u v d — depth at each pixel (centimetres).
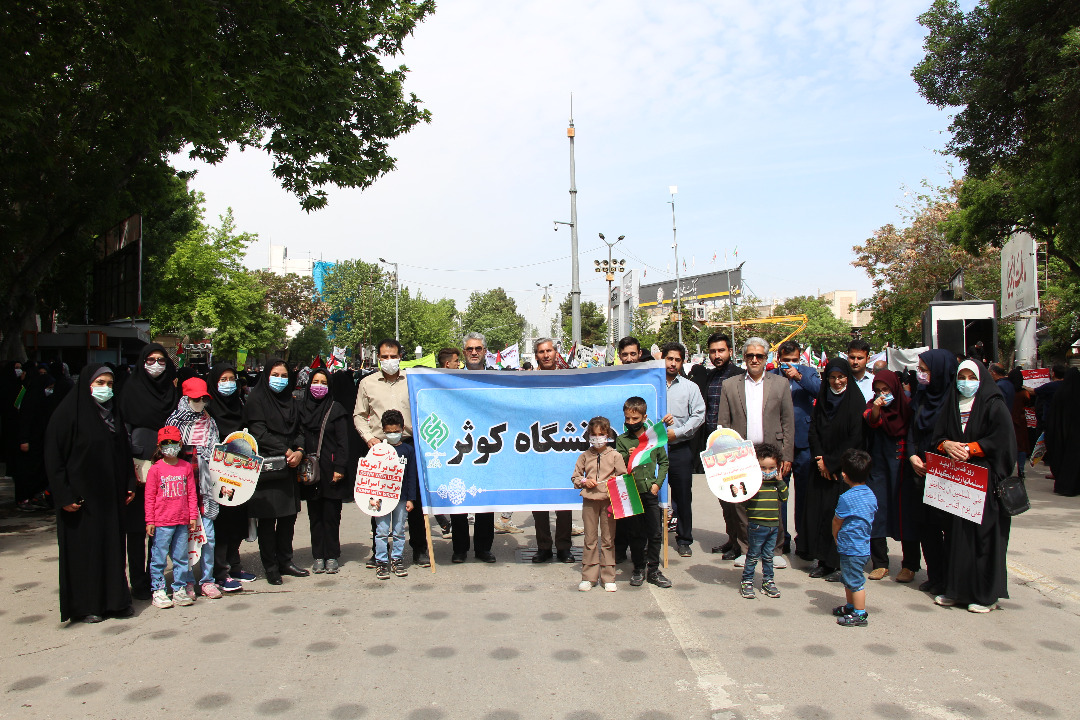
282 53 1171
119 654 504
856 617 552
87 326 2084
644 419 667
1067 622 561
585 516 656
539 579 690
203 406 650
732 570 718
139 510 636
